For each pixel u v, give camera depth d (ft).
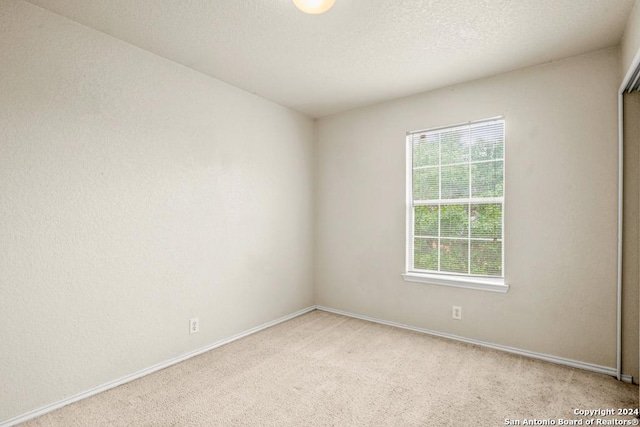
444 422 5.94
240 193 10.14
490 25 6.71
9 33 5.81
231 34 7.07
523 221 8.64
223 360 8.52
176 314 8.44
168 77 8.24
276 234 11.41
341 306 12.40
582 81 7.89
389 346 9.35
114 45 7.22
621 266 7.38
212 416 6.14
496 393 6.87
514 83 8.78
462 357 8.60
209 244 9.23
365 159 11.68
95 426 5.84
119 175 7.32
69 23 6.53
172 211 8.35
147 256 7.84
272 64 8.50
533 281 8.54
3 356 5.78
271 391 7.01
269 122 11.14
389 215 11.09
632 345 7.30
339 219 12.38
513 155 8.77
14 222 5.89
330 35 7.11
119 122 7.30
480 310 9.35
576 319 8.01
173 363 8.32
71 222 6.59
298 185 12.39
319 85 9.86
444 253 10.10
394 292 11.01
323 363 8.31
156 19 6.52
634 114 7.25
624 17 6.43
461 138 9.77
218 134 9.48
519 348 8.75
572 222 8.03
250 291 10.46
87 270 6.82
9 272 5.84
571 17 6.44
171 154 8.32
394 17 6.43
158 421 5.99
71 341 6.61
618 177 7.44
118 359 7.31
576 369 7.91
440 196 10.17
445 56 8.04
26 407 6.02
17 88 5.90
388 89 10.13
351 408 6.38
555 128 8.21
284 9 6.18
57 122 6.39
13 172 5.87
